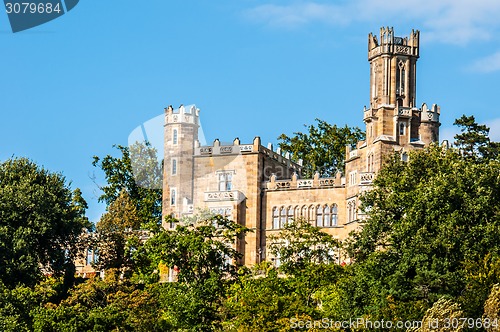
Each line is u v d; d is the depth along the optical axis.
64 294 152.75
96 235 170.25
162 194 186.75
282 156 185.25
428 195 134.25
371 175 167.38
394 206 138.12
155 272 162.75
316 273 140.12
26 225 152.88
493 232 130.38
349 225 170.12
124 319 129.12
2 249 148.38
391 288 125.00
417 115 169.12
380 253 131.00
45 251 156.62
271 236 155.25
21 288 138.62
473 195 135.50
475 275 122.81
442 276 124.81
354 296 126.38
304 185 175.12
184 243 138.50
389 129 168.00
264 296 127.62
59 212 156.38
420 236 130.62
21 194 153.38
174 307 131.75
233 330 125.00
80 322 126.81
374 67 170.75
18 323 126.88
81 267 175.62
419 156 144.75
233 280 142.38
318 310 130.00
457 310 114.62
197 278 138.75
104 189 192.50
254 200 175.88
